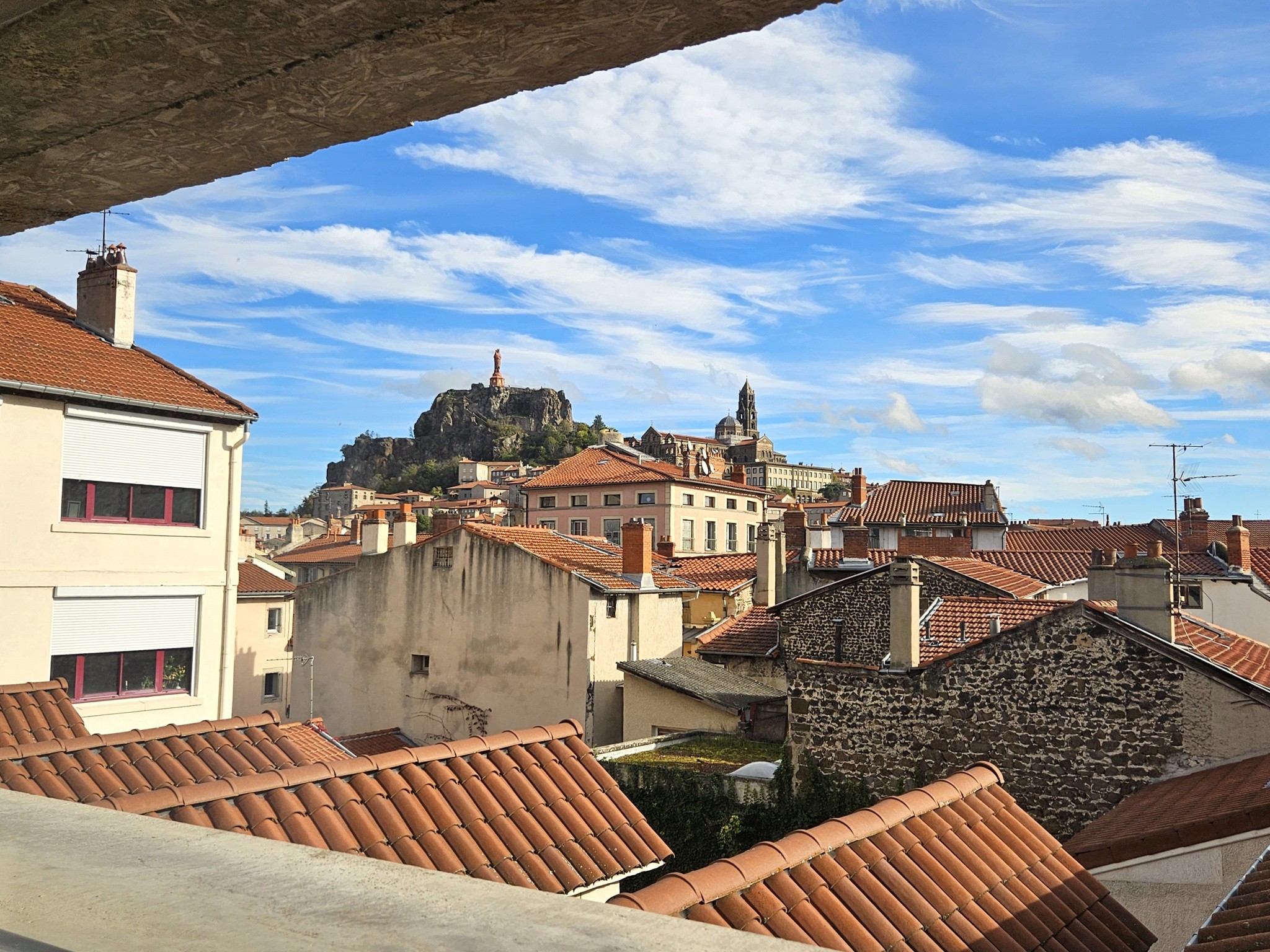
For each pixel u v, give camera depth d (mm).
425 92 2316
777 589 37062
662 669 27859
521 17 1910
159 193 3074
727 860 8117
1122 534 45781
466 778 10227
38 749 10680
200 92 2340
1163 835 11844
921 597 27438
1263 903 7902
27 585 17891
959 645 19969
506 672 28484
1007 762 16516
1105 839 12656
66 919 2059
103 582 18922
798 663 18719
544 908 2209
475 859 9070
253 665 38562
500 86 2281
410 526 31406
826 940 7578
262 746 12344
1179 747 15180
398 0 1877
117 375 20016
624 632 28594
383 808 9367
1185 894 11695
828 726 18281
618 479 72750
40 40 2100
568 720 11938
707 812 19469
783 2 1844
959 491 53031
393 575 31250
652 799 20141
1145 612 16594
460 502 123750
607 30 1967
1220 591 36875
